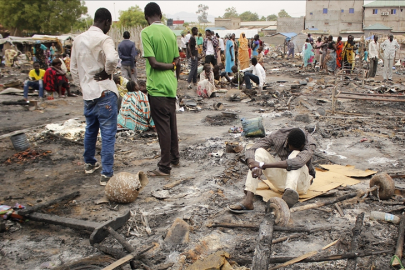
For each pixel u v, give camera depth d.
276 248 3.31
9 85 13.11
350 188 4.55
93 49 4.43
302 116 8.32
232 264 3.01
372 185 4.35
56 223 3.60
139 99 7.39
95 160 5.27
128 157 5.98
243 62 16.81
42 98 11.38
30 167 5.52
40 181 4.98
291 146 4.00
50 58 24.39
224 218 3.85
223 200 4.30
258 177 3.97
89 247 3.36
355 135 7.09
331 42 17.62
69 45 29.02
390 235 3.48
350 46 16.27
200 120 8.62
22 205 4.11
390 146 6.38
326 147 6.43
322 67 18.70
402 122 8.11
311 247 3.32
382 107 9.89
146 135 7.16
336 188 4.53
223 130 7.61
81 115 9.28
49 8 45.50
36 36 30.72
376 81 14.66
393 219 3.66
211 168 5.39
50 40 28.62
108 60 4.30
